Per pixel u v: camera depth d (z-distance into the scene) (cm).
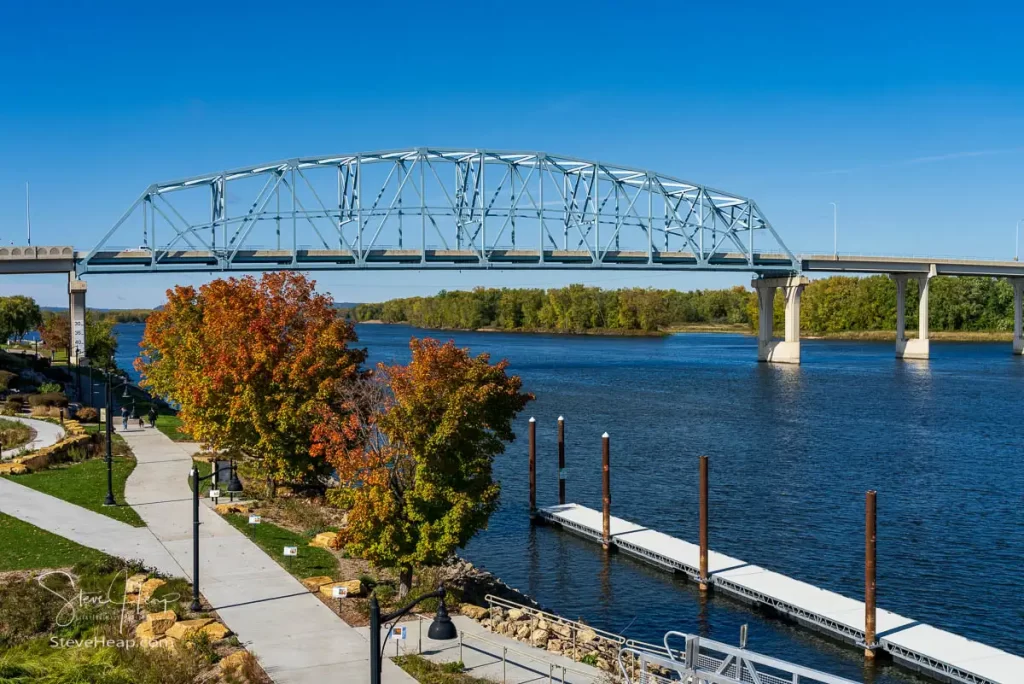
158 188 13375
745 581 3966
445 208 15400
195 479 2897
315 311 4522
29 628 2658
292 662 2514
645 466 6788
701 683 2294
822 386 12800
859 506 5497
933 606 3822
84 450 5422
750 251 17925
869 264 18388
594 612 3797
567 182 16562
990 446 7694
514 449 7550
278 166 14212
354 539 3189
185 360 4997
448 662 2602
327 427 3484
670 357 18962
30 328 17300
